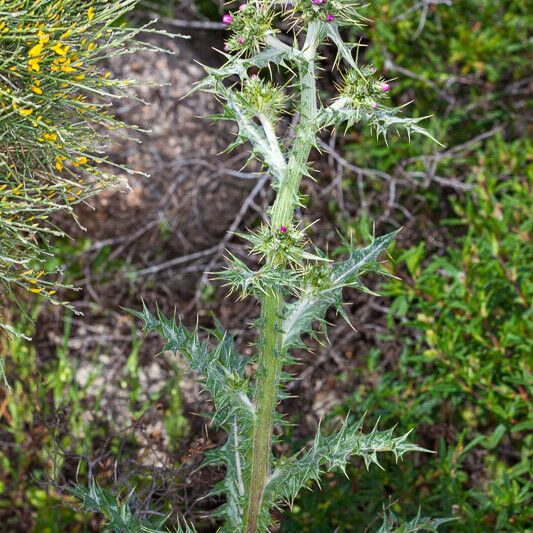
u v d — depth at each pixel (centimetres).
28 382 139
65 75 83
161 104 163
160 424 139
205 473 112
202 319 159
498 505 114
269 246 76
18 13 76
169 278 163
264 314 80
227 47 78
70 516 130
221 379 82
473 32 171
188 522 112
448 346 127
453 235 163
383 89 77
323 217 166
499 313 137
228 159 167
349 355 153
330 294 81
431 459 132
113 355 152
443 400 136
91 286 160
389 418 132
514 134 174
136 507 108
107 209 158
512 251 138
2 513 130
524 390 126
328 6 75
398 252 138
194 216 164
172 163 161
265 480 86
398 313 131
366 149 166
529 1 175
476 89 175
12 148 86
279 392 87
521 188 147
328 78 178
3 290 91
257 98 78
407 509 118
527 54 177
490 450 135
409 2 175
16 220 88
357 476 123
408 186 163
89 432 129
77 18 85
